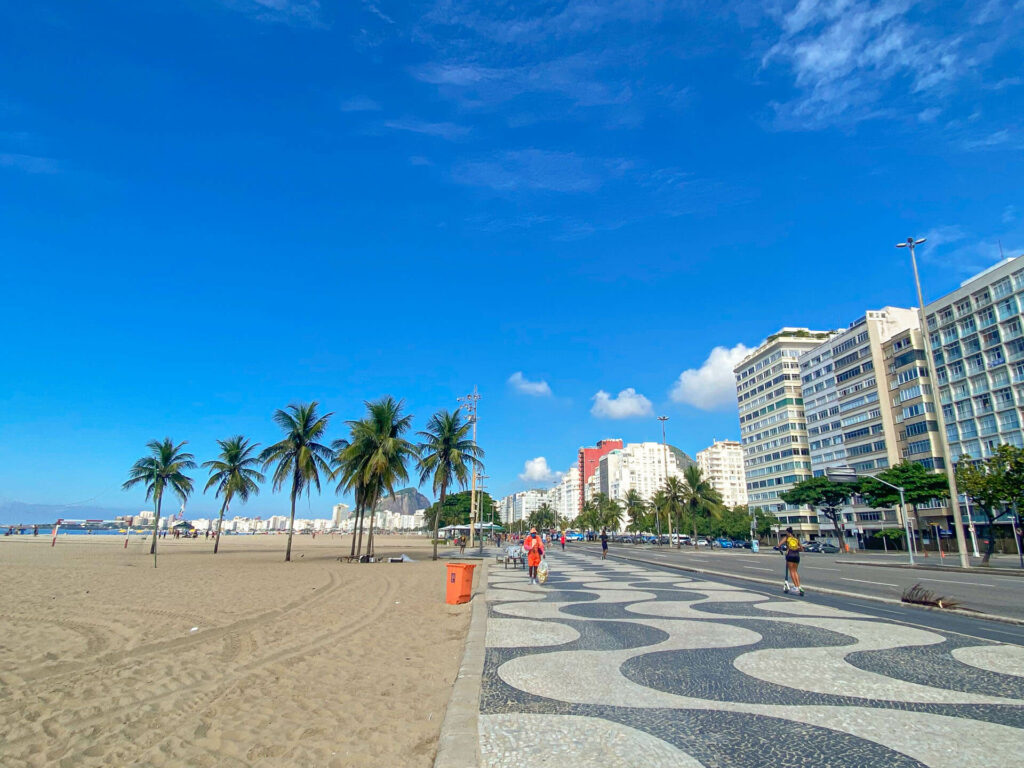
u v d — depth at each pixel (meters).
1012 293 63.97
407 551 58.12
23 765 5.01
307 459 37.22
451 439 40.44
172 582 21.61
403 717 6.23
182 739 5.60
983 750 5.05
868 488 63.56
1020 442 62.97
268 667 8.49
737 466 197.88
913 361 77.19
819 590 18.64
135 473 41.72
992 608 14.02
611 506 124.81
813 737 5.41
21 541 69.31
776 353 113.31
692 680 7.52
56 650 9.76
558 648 9.62
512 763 4.83
